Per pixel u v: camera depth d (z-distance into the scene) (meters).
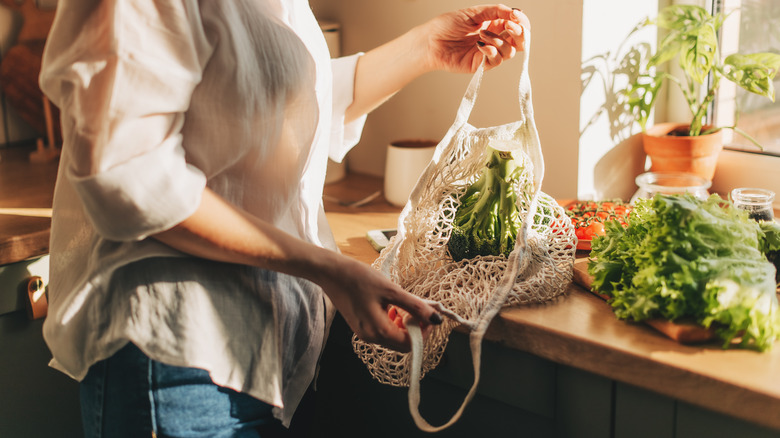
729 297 0.84
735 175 1.45
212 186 0.85
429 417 1.16
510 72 1.43
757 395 0.75
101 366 0.86
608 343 0.87
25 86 1.80
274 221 0.91
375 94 1.14
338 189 1.67
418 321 0.85
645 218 0.97
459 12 1.06
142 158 0.73
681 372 0.81
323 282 0.83
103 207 0.73
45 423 1.34
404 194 1.49
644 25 1.40
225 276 0.85
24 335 1.27
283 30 0.87
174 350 0.82
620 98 1.42
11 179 1.59
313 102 0.91
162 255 0.82
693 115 1.43
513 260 0.97
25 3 1.77
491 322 0.97
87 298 0.85
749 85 1.29
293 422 1.02
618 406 0.92
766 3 1.36
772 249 0.98
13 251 1.20
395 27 1.61
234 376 0.86
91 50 0.72
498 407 1.07
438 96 1.58
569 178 1.40
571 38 1.32
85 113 0.72
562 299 1.02
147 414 0.84
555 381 0.98
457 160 1.05
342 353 1.26
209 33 0.80
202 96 0.80
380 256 1.08
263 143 0.86
